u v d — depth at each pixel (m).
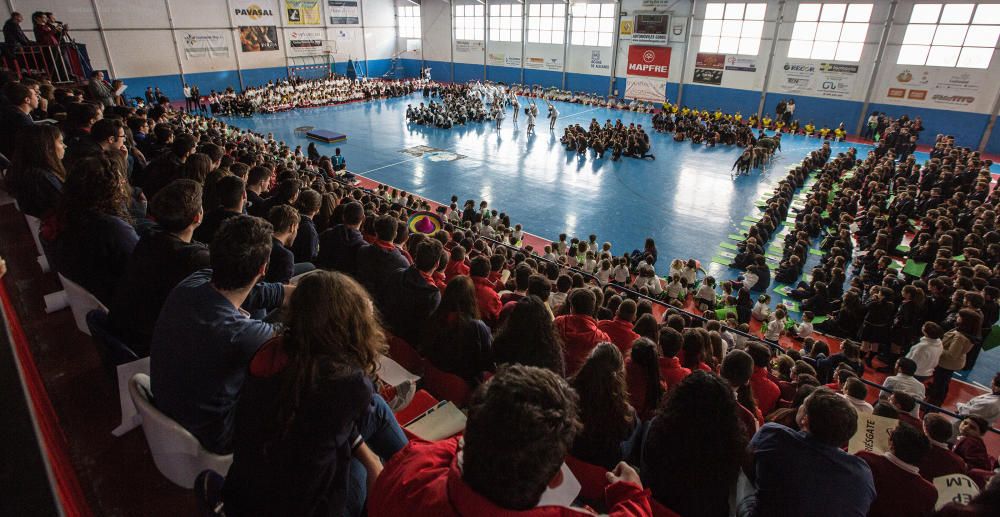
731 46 36.84
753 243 16.11
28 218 4.50
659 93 41.03
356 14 49.69
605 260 14.06
